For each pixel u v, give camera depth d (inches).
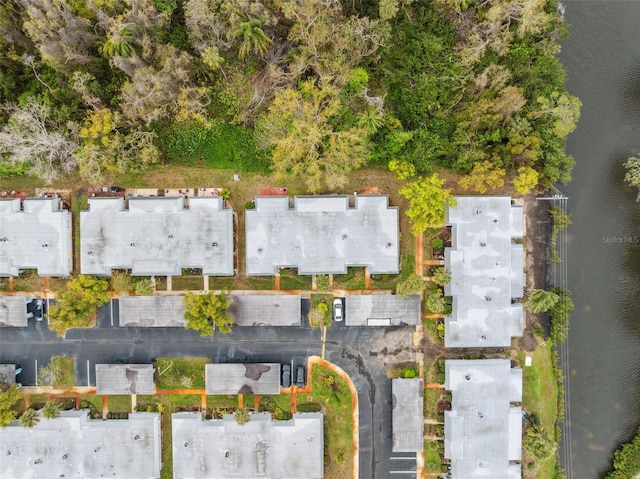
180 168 1824.6
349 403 1849.2
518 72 1716.3
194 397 1852.9
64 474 1819.6
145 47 1569.9
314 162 1644.9
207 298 1696.6
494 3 1635.1
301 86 1647.4
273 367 1803.6
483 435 1801.2
